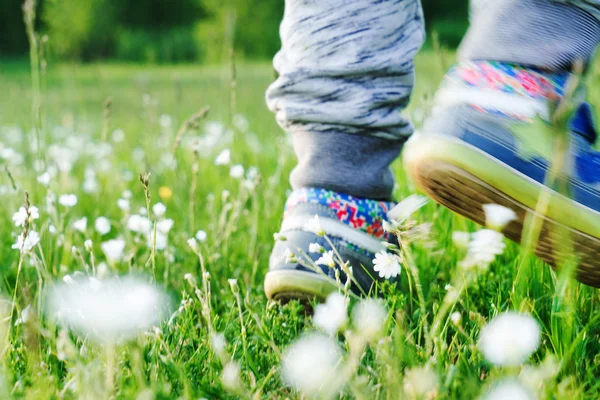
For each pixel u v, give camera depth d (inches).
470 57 58.1
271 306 61.0
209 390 45.6
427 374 40.8
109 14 1079.6
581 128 55.5
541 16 55.7
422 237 51.0
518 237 55.2
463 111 54.4
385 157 64.7
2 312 50.9
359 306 54.9
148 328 55.9
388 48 62.3
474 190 52.9
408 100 65.5
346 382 44.6
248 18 917.8
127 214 90.3
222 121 193.8
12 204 100.6
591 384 48.0
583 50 55.7
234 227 89.7
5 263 87.7
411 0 64.0
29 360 50.1
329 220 61.7
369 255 62.4
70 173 150.1
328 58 62.1
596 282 54.5
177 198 106.2
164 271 81.4
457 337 55.6
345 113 62.1
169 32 1148.5
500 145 52.6
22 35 1066.1
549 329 56.2
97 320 44.0
